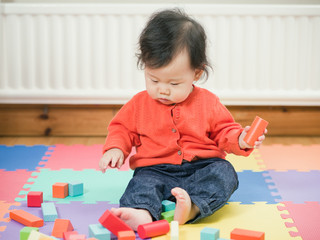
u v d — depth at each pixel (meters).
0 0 2.09
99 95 2.15
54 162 1.91
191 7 2.10
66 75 2.15
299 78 2.17
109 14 2.10
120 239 1.21
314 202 1.55
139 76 2.16
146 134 1.52
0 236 1.29
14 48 2.12
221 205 1.40
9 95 2.14
